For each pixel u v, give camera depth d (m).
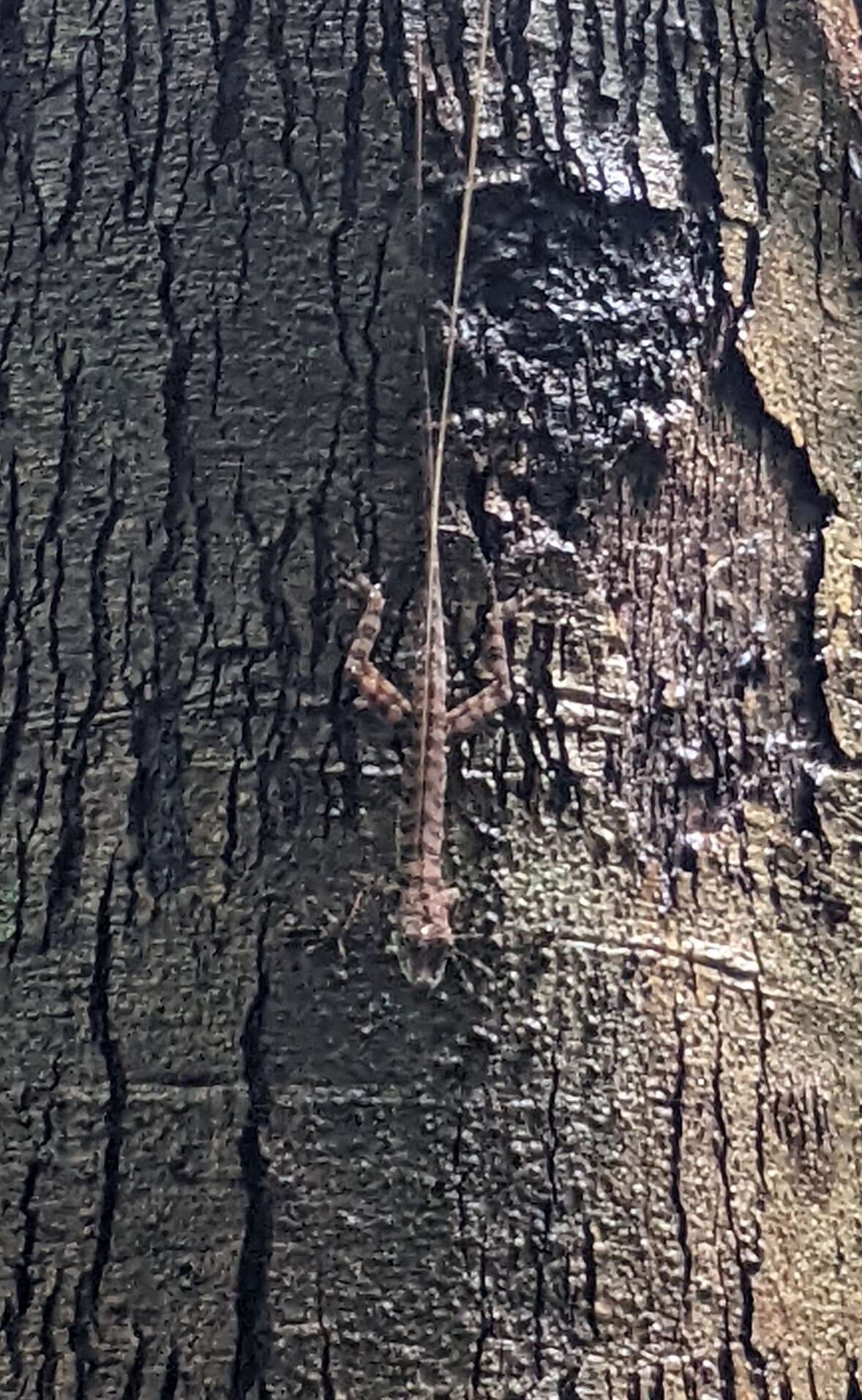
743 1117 0.40
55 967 0.39
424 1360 0.36
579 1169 0.38
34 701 0.40
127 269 0.42
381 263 0.42
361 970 0.38
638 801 0.41
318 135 0.42
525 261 0.42
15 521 0.41
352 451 0.41
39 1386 0.37
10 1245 0.38
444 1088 0.38
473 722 0.39
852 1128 0.41
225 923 0.39
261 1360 0.36
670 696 0.42
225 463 0.41
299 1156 0.37
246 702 0.40
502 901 0.39
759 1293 0.39
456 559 0.40
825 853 0.42
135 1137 0.38
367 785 0.39
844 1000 0.42
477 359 0.41
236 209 0.42
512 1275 0.37
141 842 0.39
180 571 0.40
